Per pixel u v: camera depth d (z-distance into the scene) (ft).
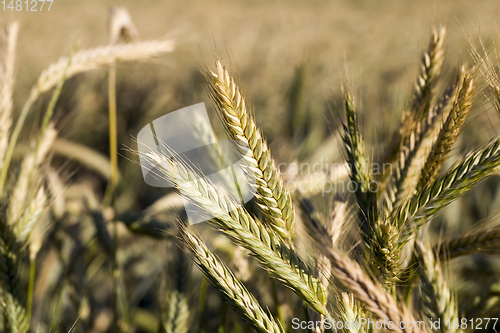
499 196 2.85
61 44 5.92
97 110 4.67
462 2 8.10
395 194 1.35
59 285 2.26
